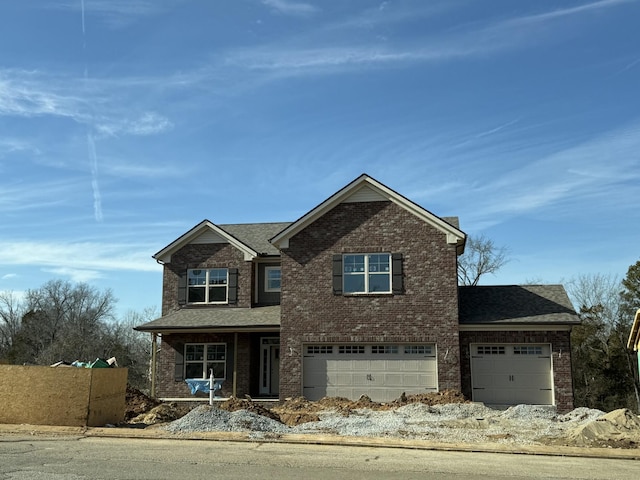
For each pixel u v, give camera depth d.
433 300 23.97
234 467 11.16
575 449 13.90
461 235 24.14
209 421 16.28
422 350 24.02
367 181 24.92
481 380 23.98
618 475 11.16
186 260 29.16
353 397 24.14
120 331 59.41
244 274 28.62
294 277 25.08
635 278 47.38
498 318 24.14
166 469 10.81
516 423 17.92
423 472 11.05
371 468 11.34
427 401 22.34
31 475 10.02
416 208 24.53
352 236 24.94
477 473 11.07
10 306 61.88
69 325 55.41
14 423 16.78
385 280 24.55
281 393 24.39
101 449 13.05
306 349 24.75
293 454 12.80
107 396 17.80
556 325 23.47
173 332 26.95
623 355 46.44
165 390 27.25
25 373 17.02
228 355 27.17
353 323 24.36
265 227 32.84
